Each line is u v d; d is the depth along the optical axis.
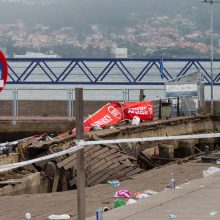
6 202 37.12
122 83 105.12
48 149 58.47
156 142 75.44
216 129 92.44
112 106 77.81
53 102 104.25
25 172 53.44
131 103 79.94
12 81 109.81
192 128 87.12
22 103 104.69
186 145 78.06
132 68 132.38
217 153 57.62
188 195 30.94
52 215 32.59
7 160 56.59
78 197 25.89
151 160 68.88
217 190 32.03
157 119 83.94
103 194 38.97
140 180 44.38
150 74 129.25
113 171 55.91
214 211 27.45
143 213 27.36
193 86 91.75
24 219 32.47
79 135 25.83
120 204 32.41
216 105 93.69
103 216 27.06
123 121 77.88
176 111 90.25
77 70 137.75
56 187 53.44
